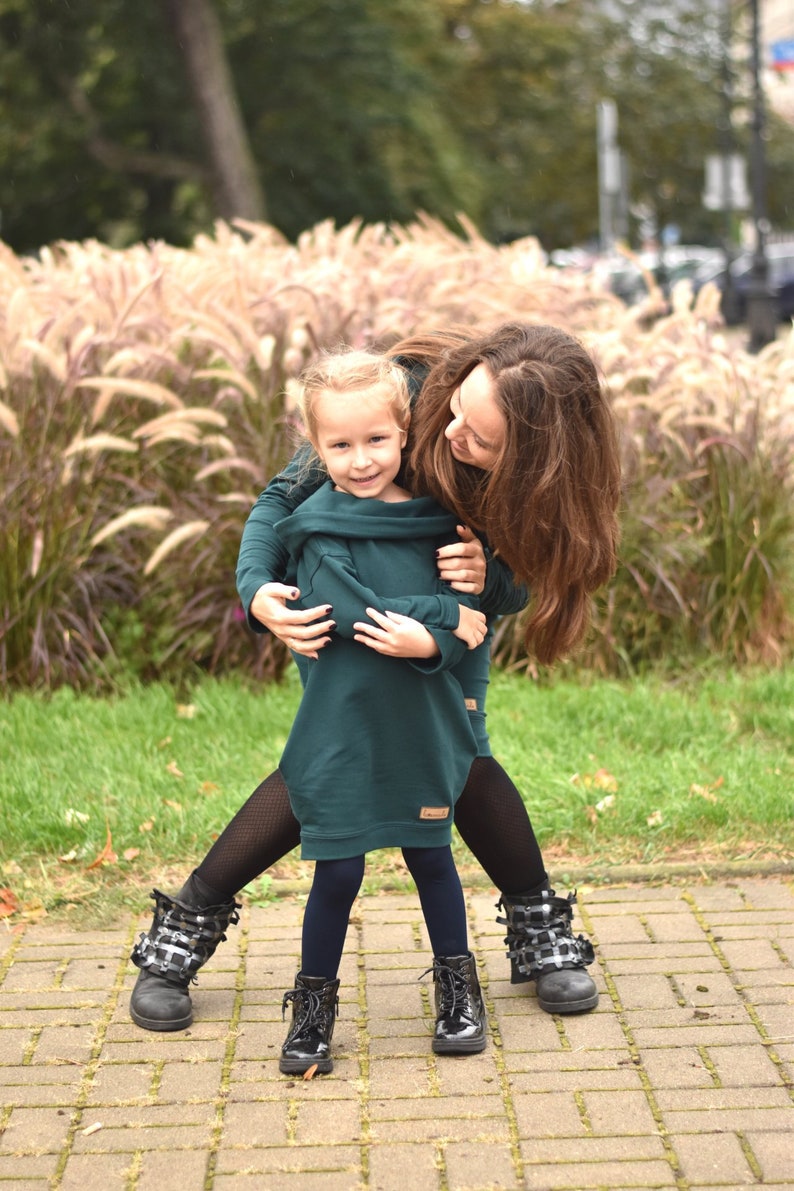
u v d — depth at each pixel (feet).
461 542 9.14
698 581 19.33
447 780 9.13
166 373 19.21
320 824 8.98
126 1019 9.95
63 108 68.44
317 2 68.08
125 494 18.74
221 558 18.40
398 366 9.12
